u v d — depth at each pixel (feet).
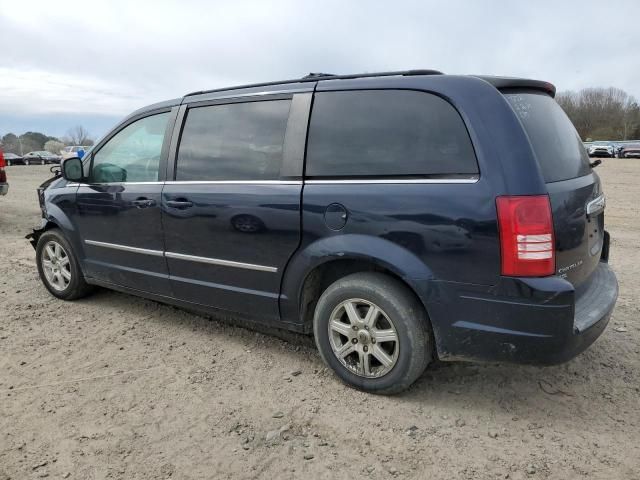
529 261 8.54
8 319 14.70
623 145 134.82
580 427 9.42
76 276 15.62
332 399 10.40
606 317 9.70
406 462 8.53
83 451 8.84
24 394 10.65
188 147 12.64
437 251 9.14
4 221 31.63
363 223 9.78
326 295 10.65
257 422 9.64
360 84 10.37
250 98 11.84
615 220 30.68
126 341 13.21
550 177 9.16
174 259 12.82
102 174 14.52
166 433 9.32
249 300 11.71
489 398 10.41
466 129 9.08
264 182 11.15
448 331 9.32
